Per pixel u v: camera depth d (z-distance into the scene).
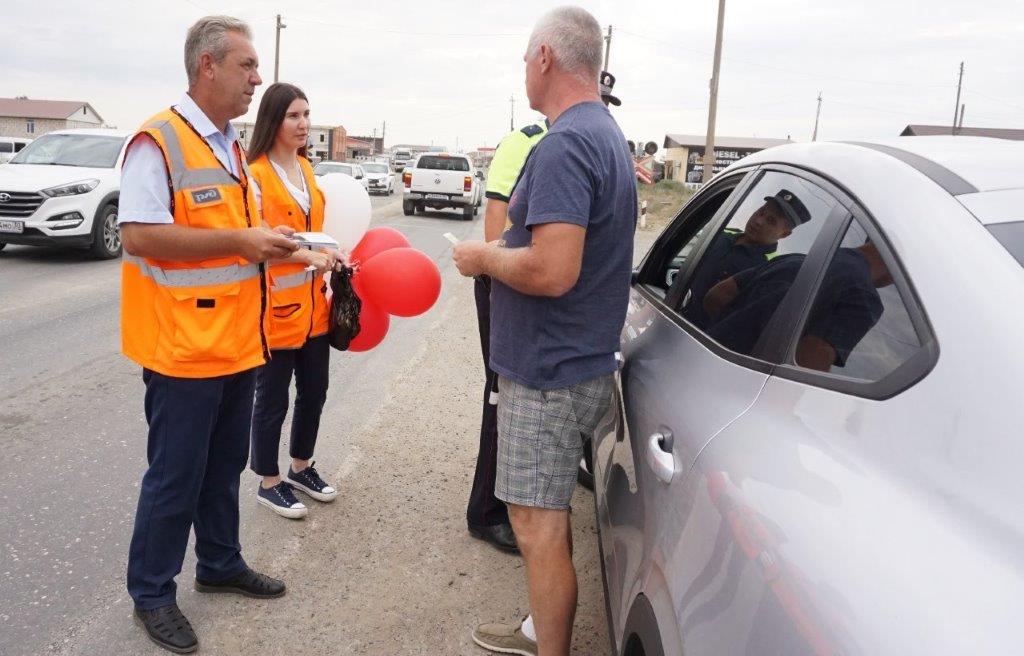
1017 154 1.63
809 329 1.54
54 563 2.96
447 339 6.97
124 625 2.62
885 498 1.12
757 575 1.20
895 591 1.00
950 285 1.26
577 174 1.95
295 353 3.37
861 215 1.56
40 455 3.92
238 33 2.31
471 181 19.98
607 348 2.14
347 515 3.50
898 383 1.24
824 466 1.25
